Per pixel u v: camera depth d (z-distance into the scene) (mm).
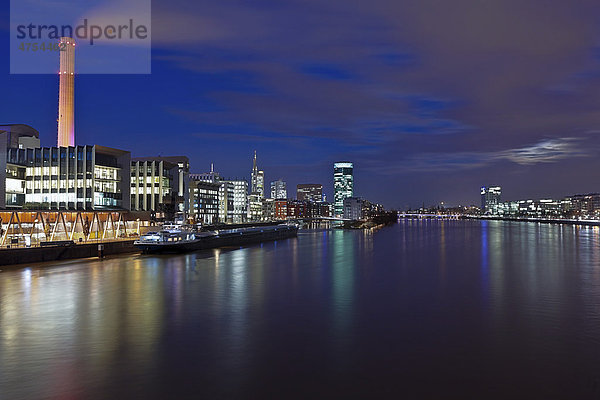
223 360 31547
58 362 30906
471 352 33250
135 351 33312
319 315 44875
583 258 103938
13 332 38312
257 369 29828
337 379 28203
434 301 51906
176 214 174750
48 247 86312
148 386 27016
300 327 40250
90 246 97688
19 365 30328
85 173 134875
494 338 36750
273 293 57125
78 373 28969
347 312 46219
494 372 29297
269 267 86312
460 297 54344
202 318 43531
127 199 147500
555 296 54875
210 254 114750
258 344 35219
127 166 148375
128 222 138125
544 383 27531
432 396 25812
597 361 31234
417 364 30797
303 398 25547
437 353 33094
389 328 39906
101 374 28844
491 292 57812
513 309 47438
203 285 63375
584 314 45031
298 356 32406
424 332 38594
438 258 105250
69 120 179625
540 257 106812
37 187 137500
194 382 27656
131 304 50000
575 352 33156
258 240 174875
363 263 94438
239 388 26828
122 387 26891
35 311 46125
